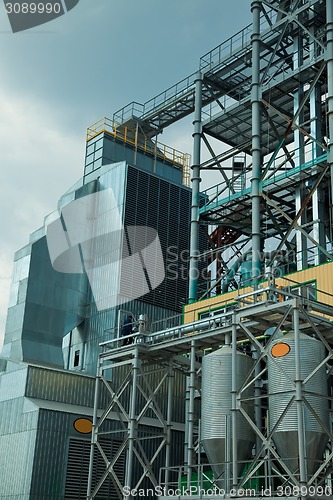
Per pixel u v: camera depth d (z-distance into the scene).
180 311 55.50
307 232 42.28
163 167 64.31
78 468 42.16
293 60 44.28
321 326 30.39
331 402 32.56
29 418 42.00
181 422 50.09
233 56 46.91
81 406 45.19
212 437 30.95
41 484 40.22
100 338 51.72
